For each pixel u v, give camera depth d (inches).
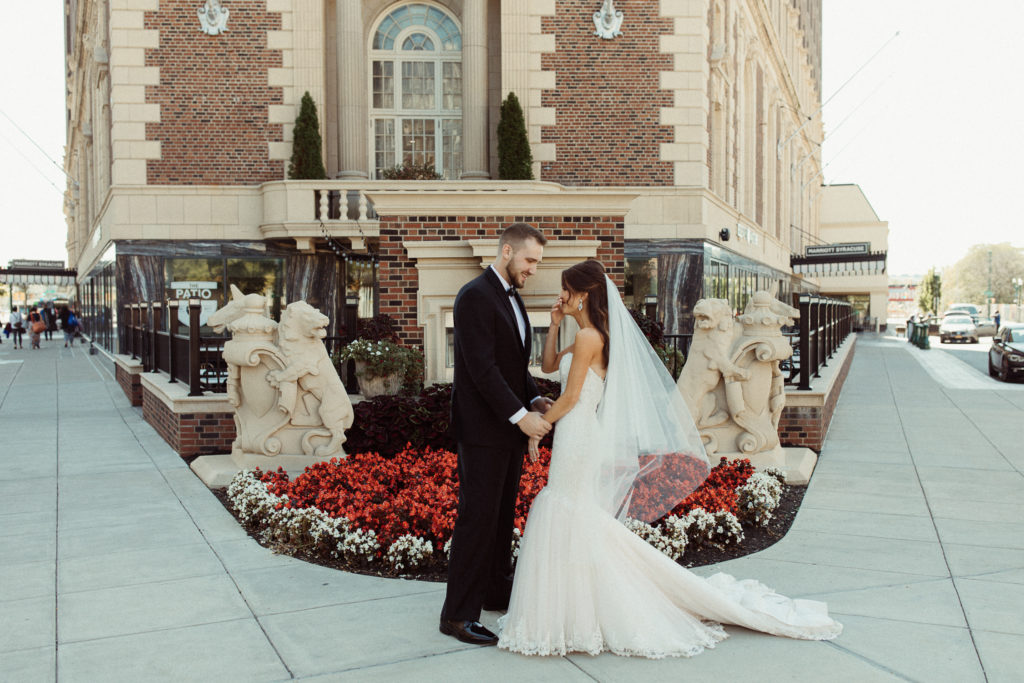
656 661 154.7
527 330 175.6
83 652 159.2
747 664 152.9
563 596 158.9
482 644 162.6
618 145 716.7
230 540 234.7
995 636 165.2
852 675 147.6
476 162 725.3
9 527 248.2
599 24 709.3
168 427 387.9
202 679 147.3
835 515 263.7
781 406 319.6
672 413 178.4
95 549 226.2
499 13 756.6
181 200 701.3
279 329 305.1
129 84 693.3
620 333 171.2
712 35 824.3
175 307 427.2
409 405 317.4
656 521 226.5
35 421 469.7
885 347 1476.4
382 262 376.5
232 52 700.7
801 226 1847.9
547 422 162.1
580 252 372.2
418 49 767.1
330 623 173.5
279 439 305.7
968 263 4707.2
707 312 308.7
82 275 1487.5
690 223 719.7
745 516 247.6
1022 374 744.3
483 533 164.9
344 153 719.7
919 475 323.6
